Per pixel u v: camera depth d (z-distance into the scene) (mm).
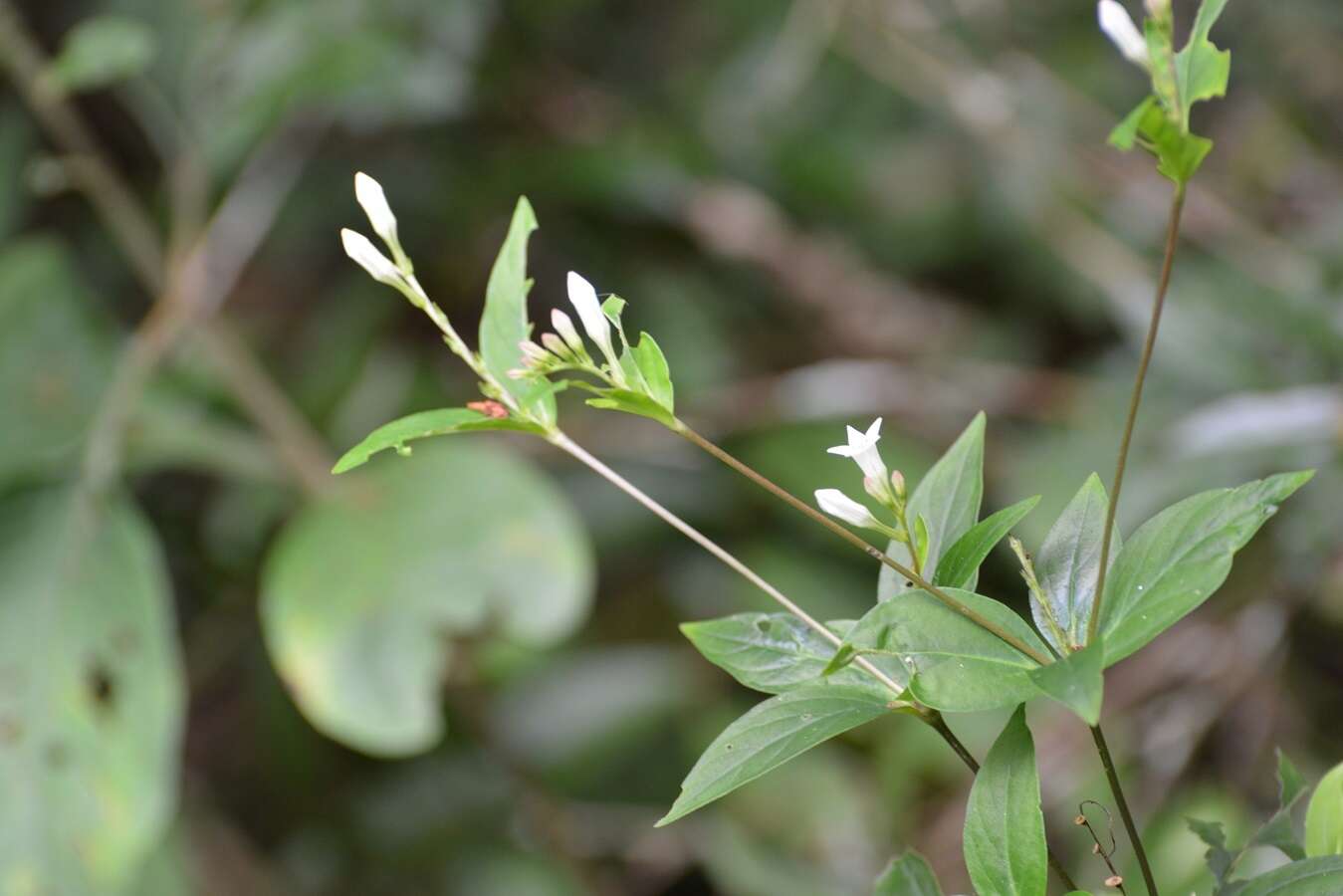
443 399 1992
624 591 1877
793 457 1879
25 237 2053
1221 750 1581
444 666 1597
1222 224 1893
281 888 1742
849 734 1726
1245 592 1644
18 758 1383
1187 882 1216
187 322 1656
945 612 820
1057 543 838
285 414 1628
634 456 1934
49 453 1548
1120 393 1772
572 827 1748
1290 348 1707
